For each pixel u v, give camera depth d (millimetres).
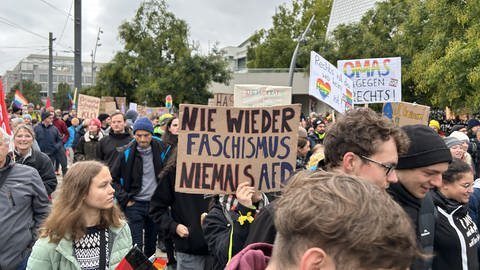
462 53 14797
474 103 15422
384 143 1984
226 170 2980
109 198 2977
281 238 1074
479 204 3799
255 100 8297
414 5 20359
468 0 15477
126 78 32094
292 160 2936
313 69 6297
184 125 2990
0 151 3646
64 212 2875
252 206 2650
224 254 2707
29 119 10617
